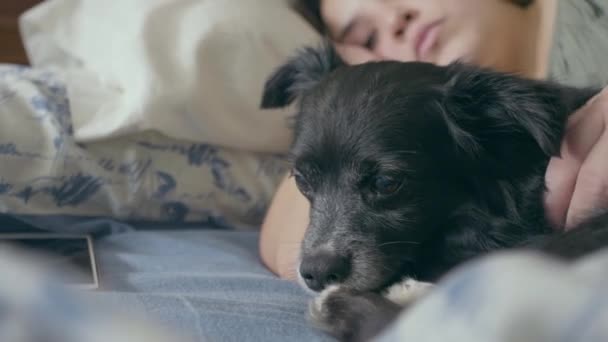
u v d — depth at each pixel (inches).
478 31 81.3
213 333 45.4
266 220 76.5
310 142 61.9
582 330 23.3
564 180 58.9
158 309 48.1
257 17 85.0
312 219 62.6
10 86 77.6
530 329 23.5
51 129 75.9
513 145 62.2
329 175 61.6
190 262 67.4
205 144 82.0
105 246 72.2
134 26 82.5
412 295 54.5
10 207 74.2
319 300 52.7
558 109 56.7
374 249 60.1
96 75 83.5
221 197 82.4
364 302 50.8
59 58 92.4
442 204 61.2
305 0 92.4
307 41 86.4
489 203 62.3
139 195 78.9
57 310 24.5
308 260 60.0
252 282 60.2
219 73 81.9
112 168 78.0
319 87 64.8
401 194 59.7
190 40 81.4
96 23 88.4
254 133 82.7
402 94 60.9
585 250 48.5
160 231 77.4
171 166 80.1
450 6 81.6
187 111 78.6
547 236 58.1
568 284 24.3
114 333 23.8
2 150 74.1
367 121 60.1
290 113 82.5
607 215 52.5
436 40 81.7
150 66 79.0
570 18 69.9
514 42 82.2
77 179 76.7
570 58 69.1
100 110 78.6
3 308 24.6
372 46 87.6
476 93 60.9
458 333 24.5
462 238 62.5
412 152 59.4
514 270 24.7
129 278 60.6
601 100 58.3
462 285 26.0
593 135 57.7
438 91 61.2
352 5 87.0
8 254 28.6
